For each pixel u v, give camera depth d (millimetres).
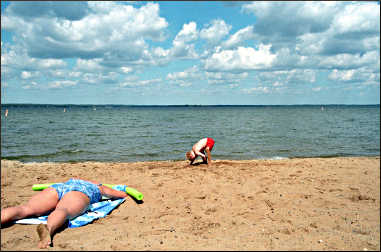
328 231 3486
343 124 32094
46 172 7836
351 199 5008
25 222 3949
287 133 21328
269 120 41656
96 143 15633
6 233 3564
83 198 4395
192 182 6336
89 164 9383
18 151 12805
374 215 4145
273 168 8023
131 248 2889
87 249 2879
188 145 15078
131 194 5254
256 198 5098
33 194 5566
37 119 41281
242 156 11922
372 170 7699
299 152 12922
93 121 37656
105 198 5055
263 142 16250
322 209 4469
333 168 8008
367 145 15031
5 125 28250
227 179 6586
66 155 12031
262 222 3893
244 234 3377
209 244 3002
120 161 10805
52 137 18141
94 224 3982
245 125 30547
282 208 4535
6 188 6051
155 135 19859
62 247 2971
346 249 2871
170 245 2973
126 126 28641
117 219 4211
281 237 3242
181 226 3783
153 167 8562
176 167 8461
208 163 8570
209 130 24000
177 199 5148
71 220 4031
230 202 4906
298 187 5832
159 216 4285
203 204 4828
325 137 18719
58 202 4363
